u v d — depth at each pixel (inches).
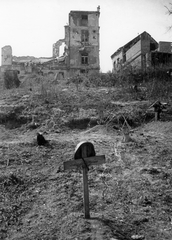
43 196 245.0
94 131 445.1
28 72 1432.1
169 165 309.6
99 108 520.4
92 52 1430.9
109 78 812.6
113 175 284.2
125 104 563.2
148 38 1233.4
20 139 396.2
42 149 338.3
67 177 276.1
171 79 785.6
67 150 339.9
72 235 193.5
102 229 199.3
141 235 198.8
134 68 869.2
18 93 640.4
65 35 1423.5
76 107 528.1
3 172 276.1
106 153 334.3
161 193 254.2
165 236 200.7
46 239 191.8
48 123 461.7
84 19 1450.5
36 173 281.9
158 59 1109.7
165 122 486.0
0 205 227.6
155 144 372.2
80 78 842.2
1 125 457.4
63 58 1473.9
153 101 585.9
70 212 222.2
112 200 241.4
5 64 1493.6
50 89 641.0
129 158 324.2
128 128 432.5
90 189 257.0
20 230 202.8
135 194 250.8
